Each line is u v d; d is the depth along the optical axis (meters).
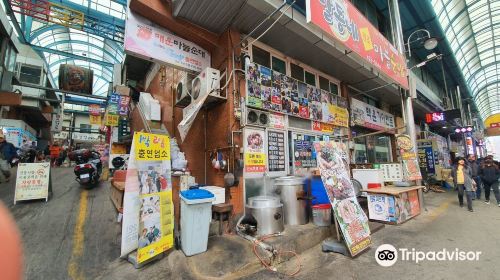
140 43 4.30
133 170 3.49
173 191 4.58
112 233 4.07
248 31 5.21
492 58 20.59
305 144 6.15
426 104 12.50
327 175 3.93
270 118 5.44
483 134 29.78
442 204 7.67
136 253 3.34
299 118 6.18
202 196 3.47
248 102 4.95
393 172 7.18
